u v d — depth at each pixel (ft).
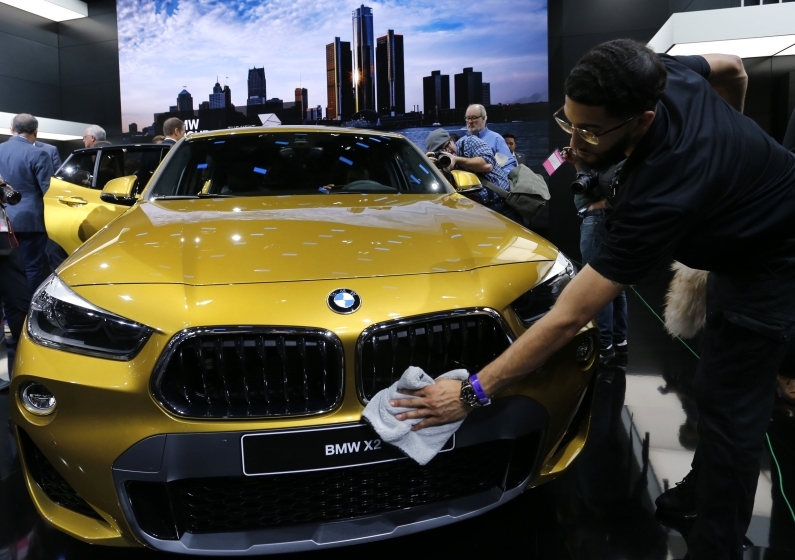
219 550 4.23
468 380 4.12
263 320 4.14
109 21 29.30
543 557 5.08
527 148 24.14
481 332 4.52
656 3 22.63
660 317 13.70
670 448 7.02
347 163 7.93
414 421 4.19
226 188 7.41
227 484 4.25
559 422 4.85
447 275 4.69
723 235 3.76
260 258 4.72
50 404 4.37
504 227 5.78
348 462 4.22
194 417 4.07
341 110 26.22
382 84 25.48
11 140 12.71
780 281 3.84
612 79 3.12
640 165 3.47
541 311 4.83
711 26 12.45
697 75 3.85
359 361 4.18
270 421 4.10
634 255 3.49
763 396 4.10
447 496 4.65
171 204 6.62
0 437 7.68
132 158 12.71
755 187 3.67
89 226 10.87
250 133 8.39
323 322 4.17
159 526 4.29
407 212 6.09
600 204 10.14
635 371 9.87
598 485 6.21
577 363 4.97
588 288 3.70
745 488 4.18
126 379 4.10
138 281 4.49
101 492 4.22
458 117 24.72
